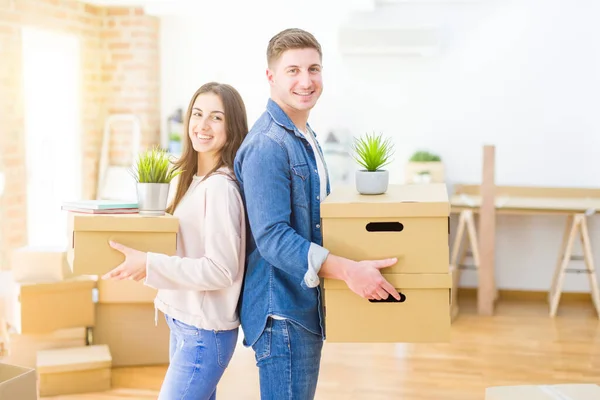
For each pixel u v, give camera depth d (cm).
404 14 616
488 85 610
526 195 600
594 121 598
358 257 199
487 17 605
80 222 206
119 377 408
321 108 635
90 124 644
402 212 198
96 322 422
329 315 203
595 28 591
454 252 579
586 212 551
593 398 224
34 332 399
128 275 208
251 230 204
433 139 621
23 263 401
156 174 218
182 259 210
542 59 600
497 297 624
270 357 208
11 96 529
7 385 213
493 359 449
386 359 451
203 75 656
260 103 650
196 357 219
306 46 206
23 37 568
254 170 201
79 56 622
